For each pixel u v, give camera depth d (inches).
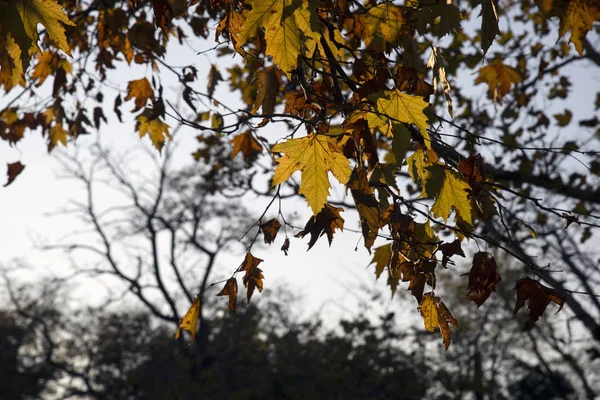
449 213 104.8
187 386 718.5
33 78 205.3
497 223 240.2
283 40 93.5
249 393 561.9
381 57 125.7
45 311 1236.5
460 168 105.5
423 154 113.3
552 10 99.0
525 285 107.2
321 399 585.6
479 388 631.2
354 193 114.3
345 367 587.8
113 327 1085.1
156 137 187.6
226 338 885.8
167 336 1048.8
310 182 98.5
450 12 112.7
